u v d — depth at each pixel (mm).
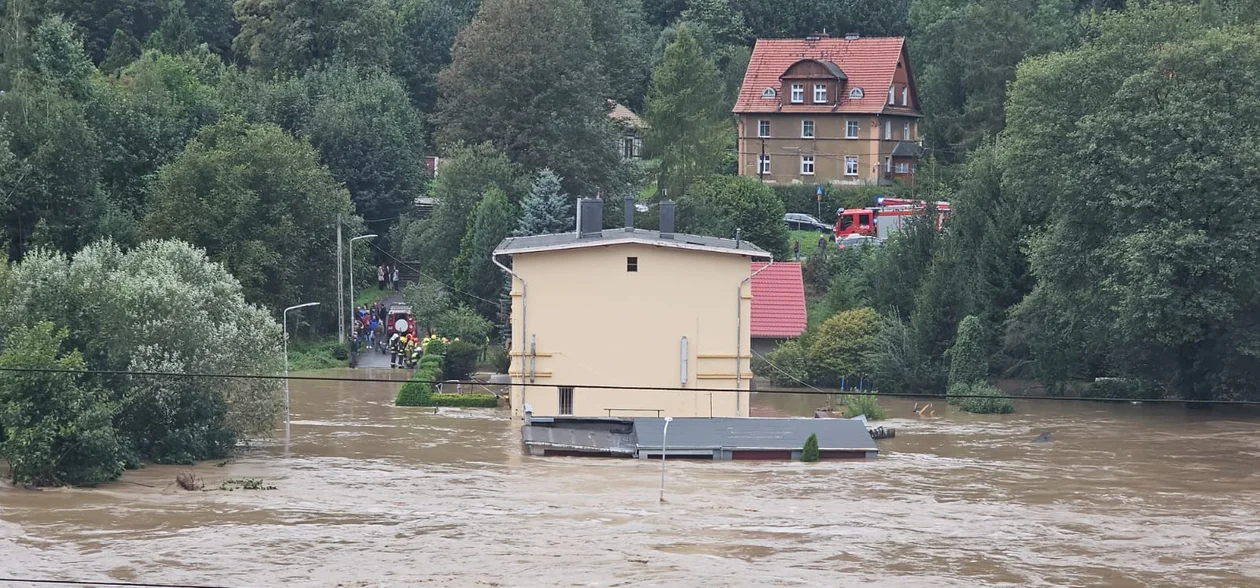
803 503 44969
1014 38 116375
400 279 106875
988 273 80375
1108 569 37000
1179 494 47375
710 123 112062
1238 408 70938
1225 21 79625
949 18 129625
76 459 46594
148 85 99125
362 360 89750
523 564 36469
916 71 134875
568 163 106312
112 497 44656
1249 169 64375
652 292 60406
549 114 107312
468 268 93500
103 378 50344
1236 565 37562
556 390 60875
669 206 63344
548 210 94188
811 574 36031
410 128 113562
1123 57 71438
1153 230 65562
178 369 51031
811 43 124625
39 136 84750
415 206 109688
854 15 144750
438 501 44594
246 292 86375
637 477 49719
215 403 53188
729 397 60781
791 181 121375
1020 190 77438
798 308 85750
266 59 117062
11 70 91250
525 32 107875
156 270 55312
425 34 139750
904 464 53781
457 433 61156
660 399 60625
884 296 86625
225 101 105125
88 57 101625
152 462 51500
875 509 44094
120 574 34969
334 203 92125
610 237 61031
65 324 50625
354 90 110875
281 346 59125
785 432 55594
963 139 116438
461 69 109188
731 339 60781
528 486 47469
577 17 111312
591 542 38938
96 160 87750
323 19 117562
